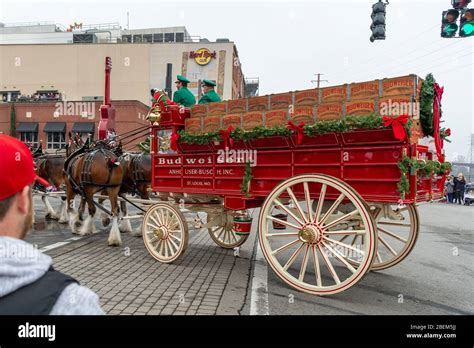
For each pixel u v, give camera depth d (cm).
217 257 705
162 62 4616
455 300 489
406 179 423
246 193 566
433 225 1254
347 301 477
